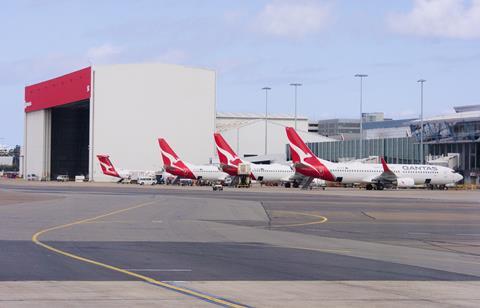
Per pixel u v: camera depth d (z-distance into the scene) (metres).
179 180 128.12
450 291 15.27
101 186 106.50
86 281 15.45
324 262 20.08
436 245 25.86
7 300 13.02
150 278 16.12
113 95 144.00
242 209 46.78
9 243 23.61
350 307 13.15
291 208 48.97
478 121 110.12
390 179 96.69
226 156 105.31
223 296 13.95
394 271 18.42
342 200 63.16
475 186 110.69
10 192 73.75
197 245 24.27
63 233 27.70
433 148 123.06
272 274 17.38
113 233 28.30
